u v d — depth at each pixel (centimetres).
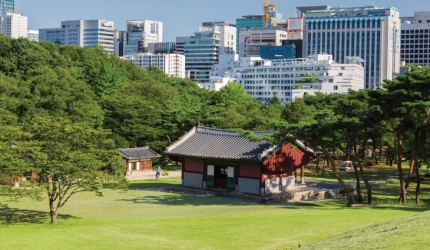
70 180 5031
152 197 6844
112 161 5381
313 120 6100
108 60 18038
